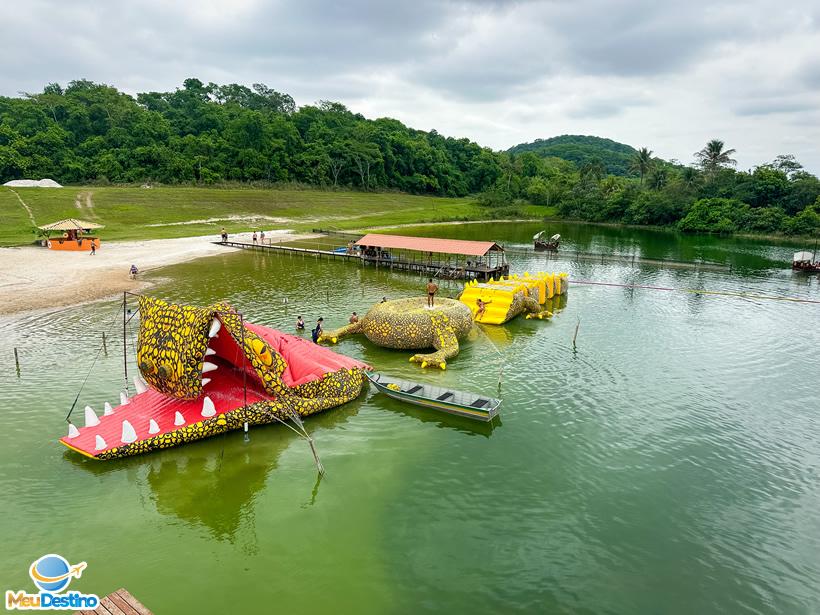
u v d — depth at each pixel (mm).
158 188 110250
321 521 16438
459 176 183875
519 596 13719
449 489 18203
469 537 15859
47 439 20531
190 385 20422
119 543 15281
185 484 18109
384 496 17750
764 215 109625
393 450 20609
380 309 32594
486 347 32812
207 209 100625
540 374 28516
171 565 14492
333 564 14648
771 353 33000
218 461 19469
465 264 58969
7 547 14961
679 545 15852
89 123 125125
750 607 13672
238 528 16047
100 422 20656
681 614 13367
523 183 182375
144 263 57594
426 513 16906
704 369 29984
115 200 94750
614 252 83500
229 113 150625
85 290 43938
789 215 113000
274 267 58281
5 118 115750
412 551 15219
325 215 114688
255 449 20328
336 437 21500
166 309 21391
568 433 22266
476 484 18516
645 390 26812
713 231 114250
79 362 28219
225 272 54438
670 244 95312
